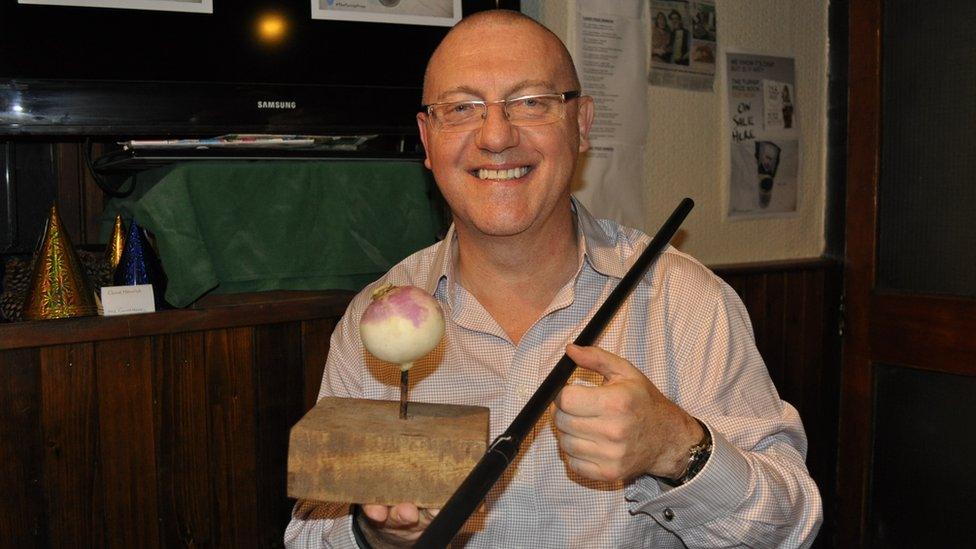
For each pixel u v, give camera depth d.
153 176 1.54
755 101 2.33
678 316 1.23
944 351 2.22
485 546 1.17
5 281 1.44
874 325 2.39
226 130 1.52
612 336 1.22
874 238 2.38
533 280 1.22
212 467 1.53
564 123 1.14
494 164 1.11
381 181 1.66
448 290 1.25
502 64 1.11
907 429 2.35
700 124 2.23
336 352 1.31
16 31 1.36
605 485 1.14
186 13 1.48
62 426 1.38
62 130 1.41
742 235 2.35
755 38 2.32
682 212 1.26
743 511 1.03
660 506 1.04
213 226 1.52
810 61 2.45
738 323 1.24
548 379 0.90
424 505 0.81
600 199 2.04
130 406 1.44
